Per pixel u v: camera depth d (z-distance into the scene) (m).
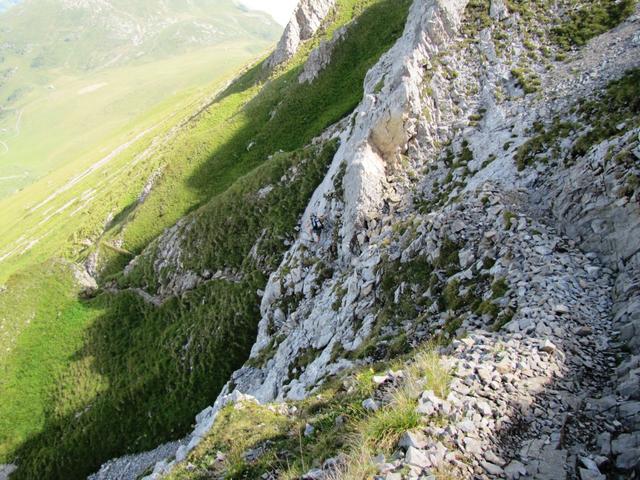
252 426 17.02
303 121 87.62
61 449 55.81
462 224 23.53
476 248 21.86
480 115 38.62
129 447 53.34
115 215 112.56
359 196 40.50
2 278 118.94
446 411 10.48
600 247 17.69
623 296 14.66
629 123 23.17
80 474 53.78
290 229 59.12
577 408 10.52
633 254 15.95
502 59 41.31
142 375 58.22
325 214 45.78
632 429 9.56
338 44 95.06
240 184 68.81
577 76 33.03
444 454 9.26
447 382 11.66
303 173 62.66
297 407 17.64
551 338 13.35
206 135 99.81
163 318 64.38
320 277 42.53
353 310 28.00
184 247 69.25
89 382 61.91
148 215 91.69
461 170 35.34
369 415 11.80
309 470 10.94
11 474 56.09
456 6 46.31
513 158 28.53
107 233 97.19
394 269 26.20
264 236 60.84
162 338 60.94
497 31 43.72
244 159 89.69
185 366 55.81
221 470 15.23
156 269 71.81
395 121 41.00
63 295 78.31
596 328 13.86
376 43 91.25
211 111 124.44
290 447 13.95
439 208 33.91
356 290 28.83
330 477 9.80
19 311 76.00
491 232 21.66
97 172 177.75
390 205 39.44
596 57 34.19
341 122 73.06
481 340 14.53
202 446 17.27
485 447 9.56
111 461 53.25
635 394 10.39
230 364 53.22
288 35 118.69
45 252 118.75
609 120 24.95
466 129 38.34
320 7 120.56
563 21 41.12
